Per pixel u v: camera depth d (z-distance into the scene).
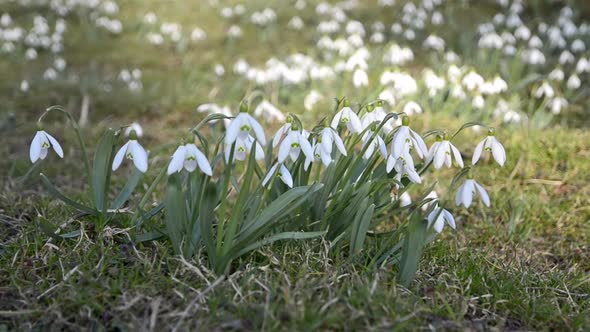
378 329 2.12
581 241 3.37
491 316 2.39
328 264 2.51
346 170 2.82
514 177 4.15
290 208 2.37
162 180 3.90
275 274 2.47
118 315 2.23
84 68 7.51
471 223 3.57
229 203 3.52
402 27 9.24
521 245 3.29
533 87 6.01
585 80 6.43
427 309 2.29
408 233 2.39
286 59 6.83
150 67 7.68
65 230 2.83
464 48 7.44
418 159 4.43
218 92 6.37
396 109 4.21
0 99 6.00
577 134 4.72
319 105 5.66
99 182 2.77
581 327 2.35
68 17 10.16
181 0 11.33
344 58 6.88
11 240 2.80
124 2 11.16
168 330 2.15
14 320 2.24
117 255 2.56
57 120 5.53
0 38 8.26
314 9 10.41
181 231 2.56
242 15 10.21
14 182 3.87
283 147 2.21
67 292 2.32
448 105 5.18
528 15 9.27
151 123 5.55
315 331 2.11
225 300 2.26
